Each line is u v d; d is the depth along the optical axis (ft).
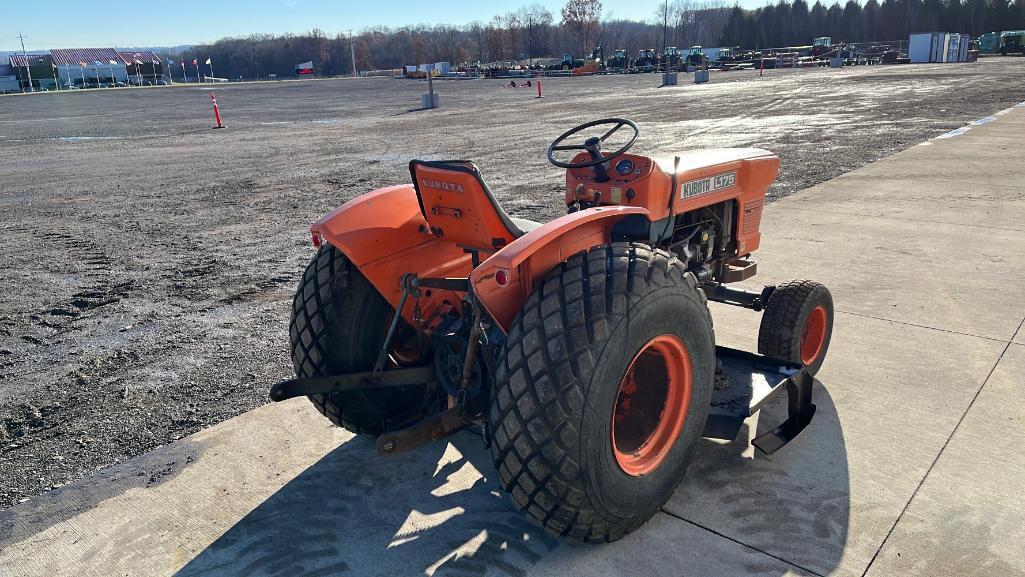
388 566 7.89
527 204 28.02
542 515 7.44
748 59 203.31
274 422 11.34
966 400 11.07
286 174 39.42
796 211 24.40
